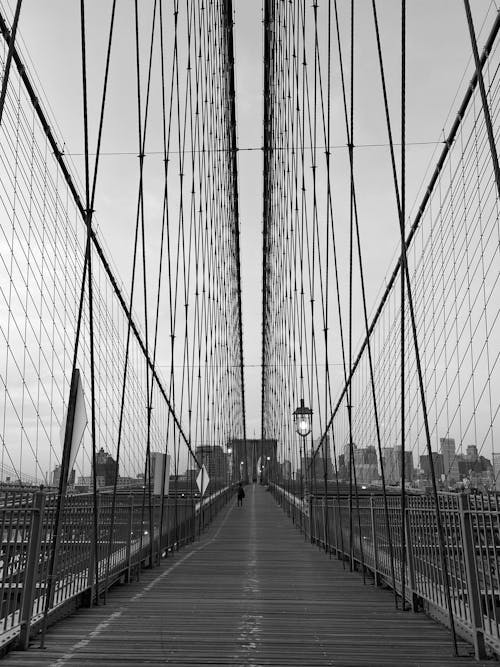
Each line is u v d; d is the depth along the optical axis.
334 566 7.79
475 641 3.31
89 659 3.22
